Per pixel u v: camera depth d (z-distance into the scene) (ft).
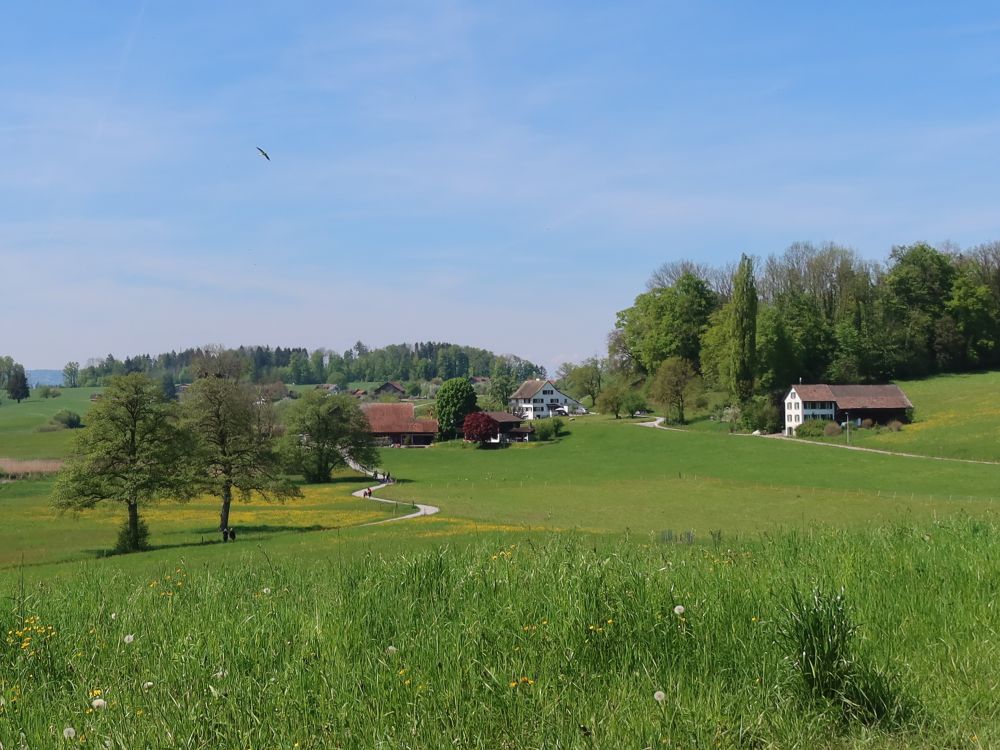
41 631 25.38
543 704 17.95
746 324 398.62
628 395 491.31
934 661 21.11
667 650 21.15
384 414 495.82
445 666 19.98
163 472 170.30
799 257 507.71
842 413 364.99
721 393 441.68
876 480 236.43
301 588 32.45
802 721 17.42
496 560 31.24
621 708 17.63
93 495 165.37
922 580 28.58
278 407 367.66
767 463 293.23
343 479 328.70
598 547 37.81
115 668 22.54
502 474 321.11
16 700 20.11
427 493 265.13
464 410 487.61
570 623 22.00
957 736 16.67
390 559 34.01
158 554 141.49
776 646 20.52
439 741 16.35
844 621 19.89
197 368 328.29
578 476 298.56
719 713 17.51
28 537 179.83
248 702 18.28
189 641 23.21
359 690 18.69
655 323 492.54
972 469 246.27
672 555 34.60
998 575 28.94
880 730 17.12
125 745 16.55
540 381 615.16
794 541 39.06
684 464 313.53
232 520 206.49
